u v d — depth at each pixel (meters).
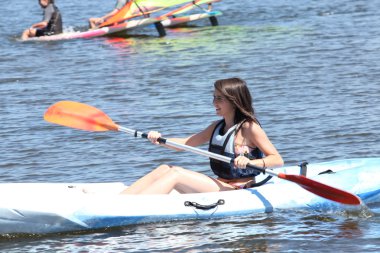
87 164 28.39
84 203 21.19
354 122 32.28
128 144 30.78
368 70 42.88
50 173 27.42
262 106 36.12
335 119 32.94
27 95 40.81
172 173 22.05
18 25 67.50
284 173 23.53
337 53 48.41
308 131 31.41
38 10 76.12
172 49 53.53
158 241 20.30
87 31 59.91
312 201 22.50
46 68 48.44
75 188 22.62
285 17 65.75
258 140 21.78
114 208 21.30
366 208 22.55
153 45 55.56
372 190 23.41
